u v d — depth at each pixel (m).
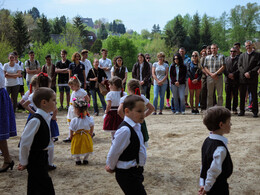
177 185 3.60
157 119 8.02
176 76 8.82
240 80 8.00
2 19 47.91
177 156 4.72
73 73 9.14
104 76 8.80
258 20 73.62
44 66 9.73
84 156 4.46
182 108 8.94
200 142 5.45
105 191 3.43
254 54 7.77
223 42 82.88
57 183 3.69
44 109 2.67
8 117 4.04
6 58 24.94
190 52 72.12
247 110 9.22
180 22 74.00
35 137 2.57
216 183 2.31
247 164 4.26
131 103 2.43
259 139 5.46
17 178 3.87
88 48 79.94
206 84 9.11
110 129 4.68
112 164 2.40
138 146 2.42
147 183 3.67
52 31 83.06
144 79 8.93
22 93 10.50
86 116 4.47
